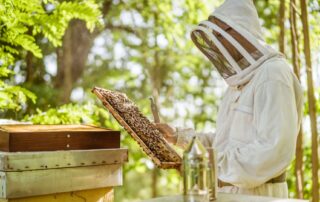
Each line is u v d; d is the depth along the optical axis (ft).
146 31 30.19
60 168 6.82
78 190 7.09
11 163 6.35
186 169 5.48
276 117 7.39
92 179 7.21
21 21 10.47
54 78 23.66
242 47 7.80
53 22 10.87
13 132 6.56
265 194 7.63
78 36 23.73
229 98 8.33
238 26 7.92
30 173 6.53
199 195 5.41
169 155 7.16
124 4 27.89
